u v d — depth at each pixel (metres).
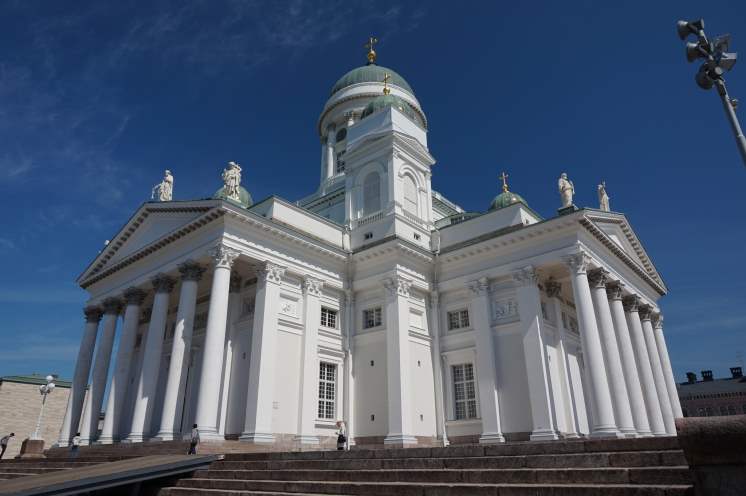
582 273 27.14
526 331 28.02
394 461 14.18
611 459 10.98
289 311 29.00
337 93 49.94
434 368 31.22
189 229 28.77
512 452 13.32
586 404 31.94
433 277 33.09
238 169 31.22
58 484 13.72
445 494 11.05
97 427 33.25
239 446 23.41
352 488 12.56
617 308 30.72
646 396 32.41
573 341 32.84
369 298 32.12
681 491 8.47
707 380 84.81
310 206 42.97
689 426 7.72
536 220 32.88
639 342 33.47
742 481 7.21
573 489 9.60
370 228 33.72
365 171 36.72
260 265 28.38
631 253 36.06
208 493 14.68
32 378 53.50
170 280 30.86
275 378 26.92
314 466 15.83
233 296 30.23
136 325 32.66
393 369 28.70
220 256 26.47
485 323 29.67
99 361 34.22
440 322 32.31
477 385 29.61
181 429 30.42
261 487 14.48
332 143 48.97
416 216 35.22
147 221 33.66
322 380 29.97
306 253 30.67
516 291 29.23
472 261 31.66
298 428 27.11
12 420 50.62
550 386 27.36
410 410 28.41
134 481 15.45
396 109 37.25
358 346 31.59
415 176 36.94
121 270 34.97
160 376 34.22
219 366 24.86
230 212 27.00
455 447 14.18
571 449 12.56
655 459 10.47
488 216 32.72
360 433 29.59
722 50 12.20
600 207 36.25
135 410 27.23
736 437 7.28
